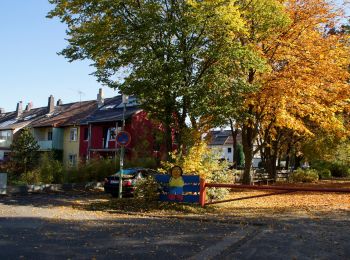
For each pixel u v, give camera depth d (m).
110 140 39.59
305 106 21.19
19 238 8.98
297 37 21.92
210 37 17.41
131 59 17.50
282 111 20.69
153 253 7.64
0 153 49.75
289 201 17.84
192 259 7.18
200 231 10.02
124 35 17.66
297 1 22.02
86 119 43.00
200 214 13.35
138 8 17.36
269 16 18.64
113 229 10.29
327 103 22.69
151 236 9.34
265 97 20.73
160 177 15.38
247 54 17.17
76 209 14.62
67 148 45.09
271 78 20.86
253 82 19.80
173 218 12.45
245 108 20.67
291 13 21.70
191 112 17.73
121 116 37.56
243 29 16.75
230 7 15.96
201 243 8.55
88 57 18.42
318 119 22.56
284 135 35.16
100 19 18.50
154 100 17.81
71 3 17.89
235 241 8.73
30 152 32.06
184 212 13.76
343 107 22.98
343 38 22.50
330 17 22.45
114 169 26.89
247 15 18.56
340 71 22.30
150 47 17.41
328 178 43.34
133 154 33.31
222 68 18.03
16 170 30.53
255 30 19.41
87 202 17.03
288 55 21.34
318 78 21.48
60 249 7.94
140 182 15.38
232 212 13.84
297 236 9.27
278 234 9.52
